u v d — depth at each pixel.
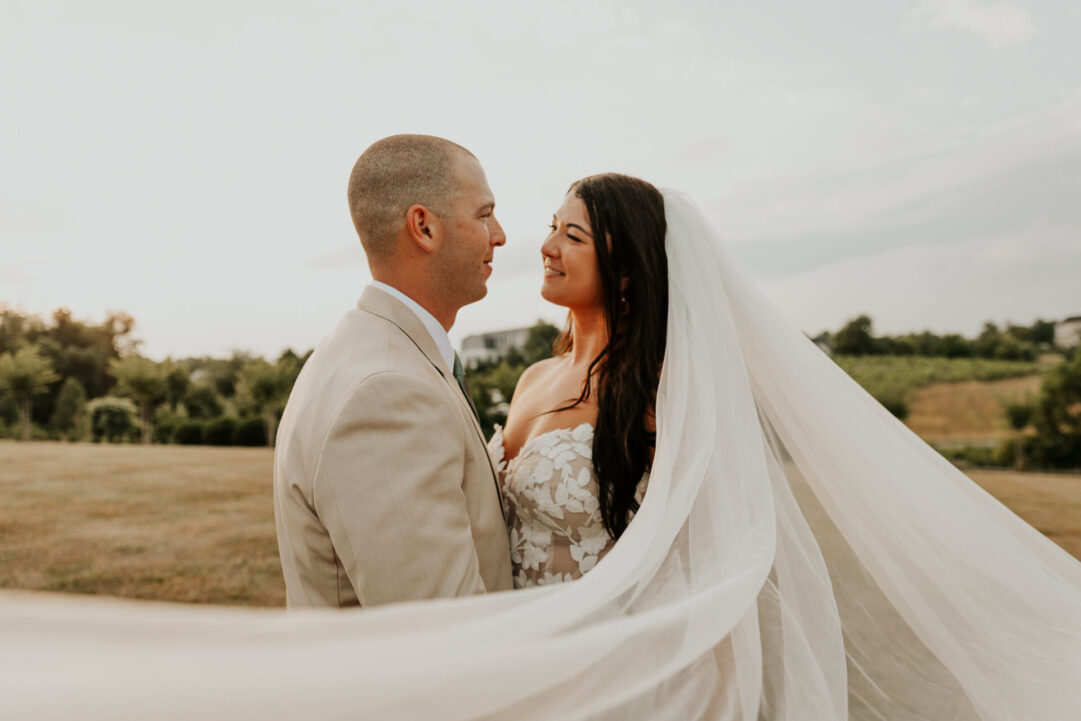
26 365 30.25
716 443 1.50
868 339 30.19
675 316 1.72
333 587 1.48
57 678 0.54
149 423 29.31
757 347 1.77
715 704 1.11
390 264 1.74
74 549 8.84
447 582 1.34
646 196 1.93
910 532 1.57
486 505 1.61
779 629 1.33
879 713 1.34
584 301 2.02
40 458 21.05
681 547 1.35
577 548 1.83
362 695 0.68
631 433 1.81
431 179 1.71
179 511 11.85
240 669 0.63
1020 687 1.37
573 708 0.93
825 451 1.67
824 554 1.63
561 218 2.04
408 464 1.38
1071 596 1.53
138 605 0.61
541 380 2.33
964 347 29.27
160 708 0.56
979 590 1.53
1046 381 20.55
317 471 1.40
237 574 7.58
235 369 32.50
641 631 1.03
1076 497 12.20
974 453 20.67
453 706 0.76
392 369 1.46
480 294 1.87
